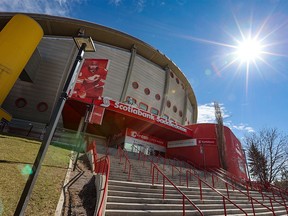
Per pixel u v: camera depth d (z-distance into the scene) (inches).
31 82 1136.8
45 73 1176.2
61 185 300.4
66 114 927.0
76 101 761.0
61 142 885.2
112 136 1146.0
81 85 243.6
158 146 1127.6
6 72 618.2
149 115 911.7
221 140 986.1
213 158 973.2
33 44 700.7
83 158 557.0
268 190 709.9
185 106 1668.3
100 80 246.2
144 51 1462.8
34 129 1032.2
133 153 750.5
